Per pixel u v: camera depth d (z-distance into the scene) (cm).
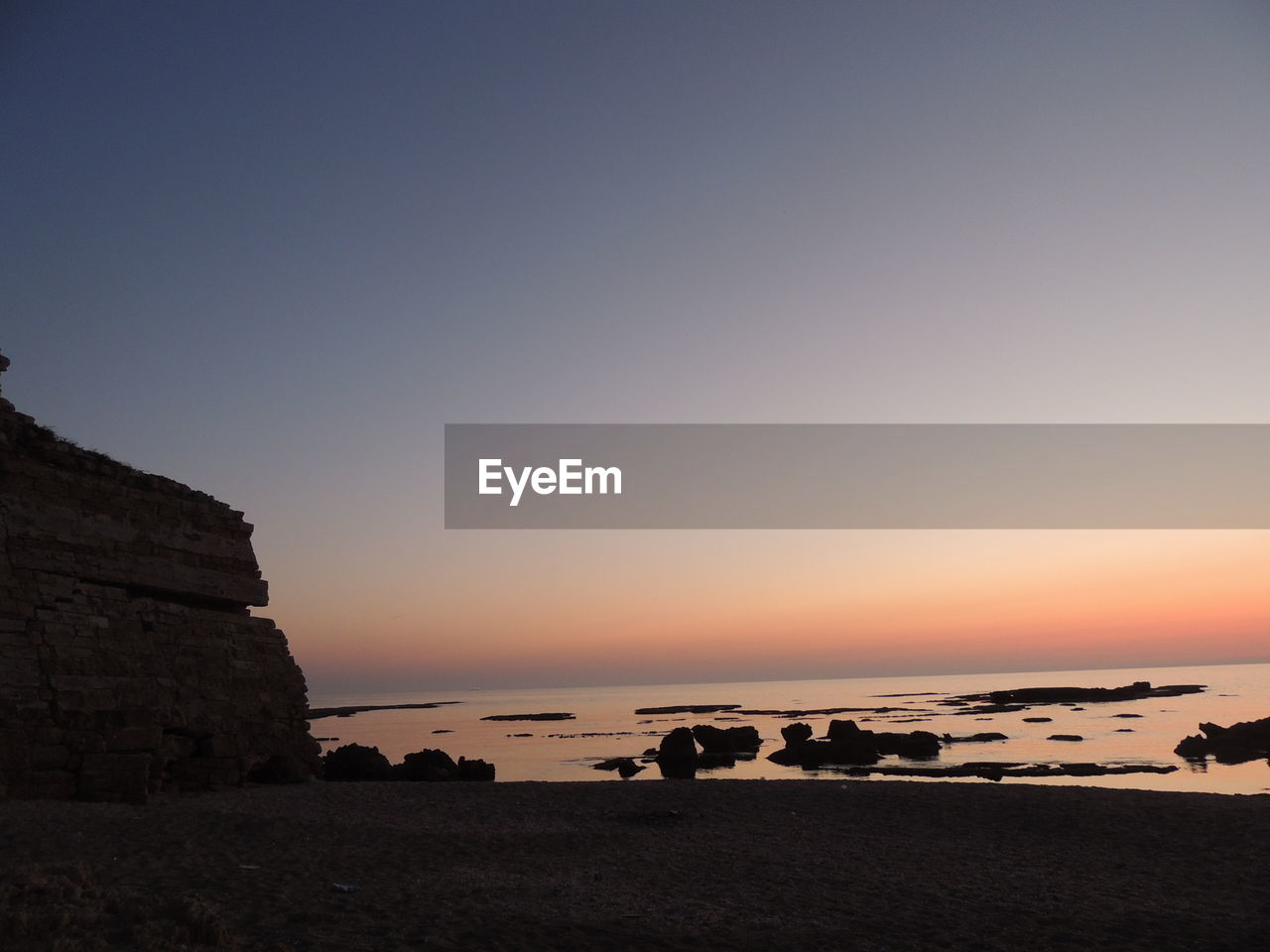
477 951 844
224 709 2116
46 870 1000
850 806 1712
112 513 1959
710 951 869
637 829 1516
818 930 941
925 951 884
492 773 3061
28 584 1739
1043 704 9369
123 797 1681
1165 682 14175
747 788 1956
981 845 1380
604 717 9606
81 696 1747
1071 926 962
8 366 1794
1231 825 1467
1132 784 2916
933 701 10619
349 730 7969
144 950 778
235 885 1046
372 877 1127
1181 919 985
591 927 933
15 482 1769
